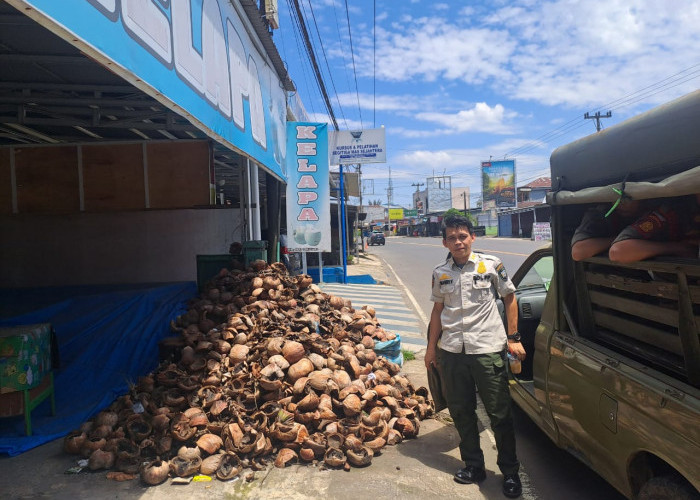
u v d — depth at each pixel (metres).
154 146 8.22
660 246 2.41
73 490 3.30
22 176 8.16
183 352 4.46
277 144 8.86
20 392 3.93
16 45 5.21
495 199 76.88
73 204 8.21
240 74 5.85
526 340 4.81
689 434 2.05
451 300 3.50
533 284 5.18
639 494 2.44
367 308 6.58
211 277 6.71
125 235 8.45
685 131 2.18
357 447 3.75
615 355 2.74
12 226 8.44
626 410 2.51
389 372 5.15
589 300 3.16
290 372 4.24
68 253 8.44
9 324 5.39
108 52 2.72
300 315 5.34
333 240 23.58
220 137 4.94
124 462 3.55
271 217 10.45
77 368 5.03
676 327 2.32
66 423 4.20
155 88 3.34
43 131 8.75
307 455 3.71
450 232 3.50
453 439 4.25
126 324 5.71
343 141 16.88
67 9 2.32
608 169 2.76
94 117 7.12
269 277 5.67
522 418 4.75
